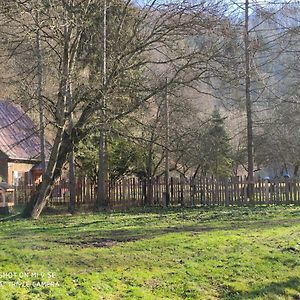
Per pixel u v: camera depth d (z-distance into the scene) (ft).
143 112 80.74
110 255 35.86
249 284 30.76
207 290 29.32
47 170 69.67
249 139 92.84
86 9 65.00
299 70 96.58
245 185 87.35
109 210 82.84
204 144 90.17
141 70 81.41
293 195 84.79
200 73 69.00
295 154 129.29
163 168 112.78
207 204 90.22
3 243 40.83
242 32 77.66
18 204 96.02
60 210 80.48
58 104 66.64
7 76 82.28
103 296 26.48
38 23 60.39
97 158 98.99
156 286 29.25
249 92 92.73
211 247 39.29
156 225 55.42
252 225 53.52
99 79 70.79
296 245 40.50
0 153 119.44
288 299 29.12
